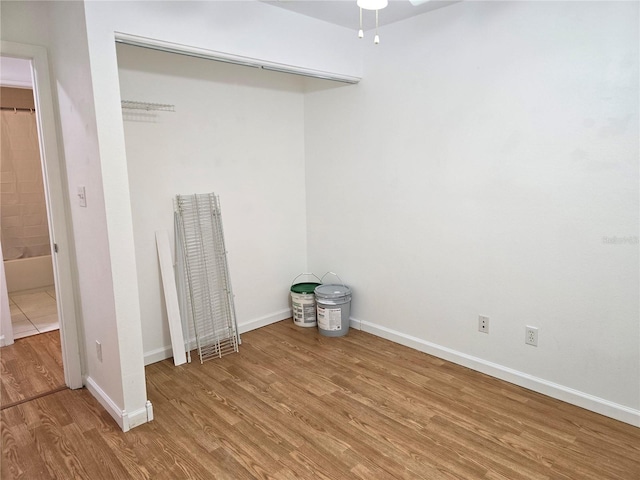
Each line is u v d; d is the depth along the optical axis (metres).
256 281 3.77
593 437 2.24
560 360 2.57
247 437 2.29
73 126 2.37
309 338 3.59
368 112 3.38
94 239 2.36
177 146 3.15
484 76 2.68
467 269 2.94
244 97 3.48
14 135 4.88
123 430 2.35
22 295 5.02
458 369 3.01
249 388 2.79
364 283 3.67
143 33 2.20
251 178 3.62
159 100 3.02
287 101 3.79
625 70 2.16
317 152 3.85
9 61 3.62
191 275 3.29
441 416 2.45
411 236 3.24
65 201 2.65
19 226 5.04
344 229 3.74
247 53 2.63
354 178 3.58
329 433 2.31
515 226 2.66
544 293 2.58
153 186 3.07
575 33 2.29
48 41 2.49
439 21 2.85
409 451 2.16
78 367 2.83
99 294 2.42
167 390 2.78
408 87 3.09
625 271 2.27
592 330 2.42
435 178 3.02
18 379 2.99
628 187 2.21
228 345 3.45
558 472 2.00
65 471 2.05
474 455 2.12
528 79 2.50
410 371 2.99
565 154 2.40
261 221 3.74
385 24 3.14
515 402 2.58
